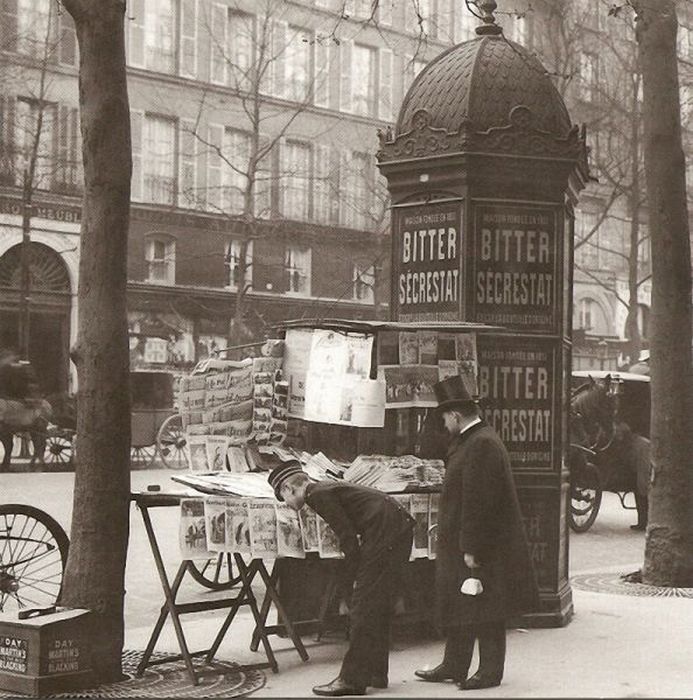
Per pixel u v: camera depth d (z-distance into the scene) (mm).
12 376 19594
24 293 27828
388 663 6672
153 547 6762
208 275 35344
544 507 8367
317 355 7848
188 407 7711
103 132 6520
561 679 6559
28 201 27766
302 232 37094
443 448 7965
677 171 10664
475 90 8508
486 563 6301
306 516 7031
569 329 8852
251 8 36719
